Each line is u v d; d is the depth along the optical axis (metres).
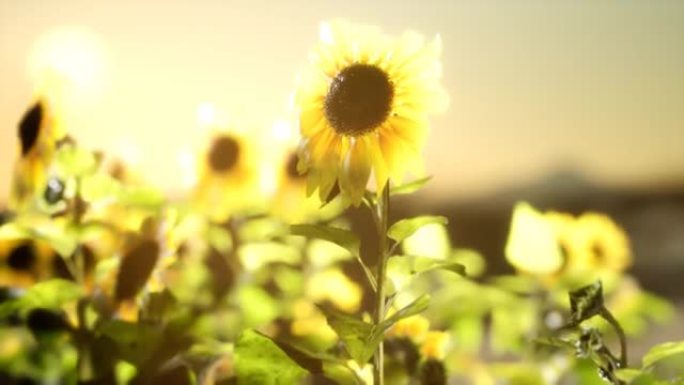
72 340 2.87
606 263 3.57
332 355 2.46
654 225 8.12
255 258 3.46
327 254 3.51
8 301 2.80
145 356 2.73
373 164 2.30
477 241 6.09
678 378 2.33
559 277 3.47
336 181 2.33
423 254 3.46
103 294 2.86
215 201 3.49
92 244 3.02
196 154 3.52
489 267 5.75
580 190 8.17
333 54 2.35
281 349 2.40
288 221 3.54
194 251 3.45
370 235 3.51
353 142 2.31
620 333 2.32
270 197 3.53
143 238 2.82
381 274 2.35
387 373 2.68
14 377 3.23
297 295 3.48
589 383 2.82
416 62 2.33
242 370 2.40
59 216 3.00
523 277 3.48
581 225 3.60
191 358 2.73
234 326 3.33
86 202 3.02
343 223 3.53
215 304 3.34
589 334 2.31
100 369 2.79
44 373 3.21
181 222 3.05
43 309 2.90
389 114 2.31
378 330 2.26
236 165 3.50
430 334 2.72
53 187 2.99
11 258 3.08
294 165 3.54
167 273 3.28
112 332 2.68
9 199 2.96
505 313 3.45
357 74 2.31
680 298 6.73
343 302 3.31
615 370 2.28
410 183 2.37
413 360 2.70
